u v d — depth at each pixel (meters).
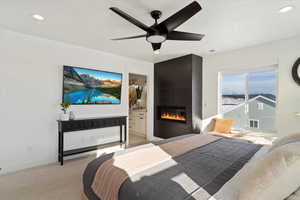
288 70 2.73
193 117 3.74
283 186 0.83
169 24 1.68
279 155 0.86
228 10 1.89
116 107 3.90
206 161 1.51
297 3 1.75
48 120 2.92
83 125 3.08
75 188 2.11
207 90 3.91
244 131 3.44
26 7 1.88
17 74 2.61
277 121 2.85
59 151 2.98
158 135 4.69
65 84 3.08
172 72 4.23
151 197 0.98
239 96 3.51
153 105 4.84
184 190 1.02
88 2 1.77
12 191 2.02
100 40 2.94
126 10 1.92
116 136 3.94
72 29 2.48
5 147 2.51
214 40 2.85
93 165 1.51
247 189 0.88
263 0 1.70
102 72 3.61
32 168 2.69
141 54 3.84
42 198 1.89
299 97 2.61
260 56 3.06
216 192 1.01
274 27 2.34
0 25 2.36
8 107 2.54
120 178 1.20
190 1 1.73
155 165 1.40
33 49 2.75
